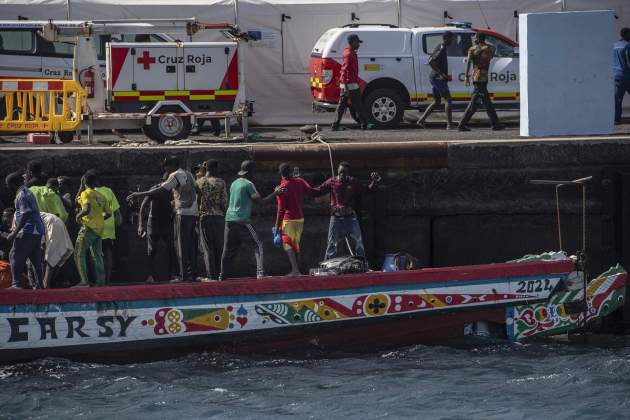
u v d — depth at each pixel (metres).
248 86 91.06
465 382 51.59
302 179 59.66
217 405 48.31
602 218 65.50
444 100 85.88
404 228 66.25
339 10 90.94
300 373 53.09
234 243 58.38
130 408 47.88
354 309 55.59
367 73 84.44
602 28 70.56
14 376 52.03
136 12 88.69
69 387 50.59
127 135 83.88
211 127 86.62
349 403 48.56
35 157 63.88
